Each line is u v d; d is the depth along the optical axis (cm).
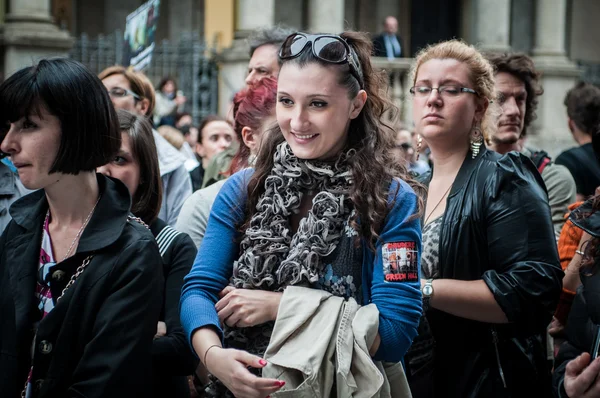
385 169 241
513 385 314
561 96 1866
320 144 236
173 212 453
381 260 235
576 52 2253
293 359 222
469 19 2050
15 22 1355
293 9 1962
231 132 712
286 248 240
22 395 246
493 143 443
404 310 232
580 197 538
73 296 244
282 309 229
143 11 682
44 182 250
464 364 314
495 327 315
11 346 247
